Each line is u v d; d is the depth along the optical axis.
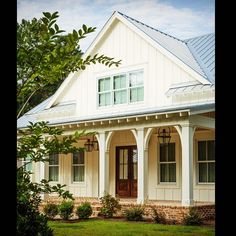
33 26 3.47
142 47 17.83
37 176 18.81
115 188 18.78
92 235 10.41
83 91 19.83
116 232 11.00
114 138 19.02
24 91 3.72
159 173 17.25
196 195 16.05
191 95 15.98
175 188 16.62
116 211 15.21
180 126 14.08
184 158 13.73
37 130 4.15
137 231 11.19
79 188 20.08
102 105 19.03
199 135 16.28
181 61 16.59
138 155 15.11
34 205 5.27
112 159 19.02
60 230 11.44
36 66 3.56
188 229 11.54
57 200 17.56
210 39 19.92
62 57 3.66
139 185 14.91
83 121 16.66
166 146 17.14
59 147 4.21
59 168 20.95
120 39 18.55
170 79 16.94
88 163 19.77
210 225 12.50
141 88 17.75
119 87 18.45
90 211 14.90
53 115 20.91
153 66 17.42
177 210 13.53
